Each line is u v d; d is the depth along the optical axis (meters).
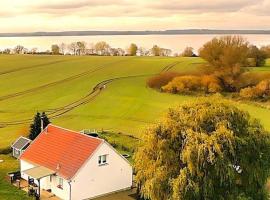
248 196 41.78
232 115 43.00
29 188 52.28
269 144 42.75
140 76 157.38
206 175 40.38
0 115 109.19
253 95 121.94
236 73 135.38
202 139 40.62
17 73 167.00
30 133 76.94
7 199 49.28
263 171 42.22
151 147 43.28
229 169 40.09
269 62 181.62
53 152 54.78
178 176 40.47
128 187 54.28
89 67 179.12
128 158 67.19
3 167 63.34
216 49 142.62
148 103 118.69
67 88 140.38
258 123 44.03
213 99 45.22
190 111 43.53
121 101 121.44
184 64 182.12
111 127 94.12
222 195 40.91
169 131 43.03
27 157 56.97
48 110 113.81
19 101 124.50
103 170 51.59
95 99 124.69
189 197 39.75
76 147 52.94
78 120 102.38
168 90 133.12
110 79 152.75
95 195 51.28
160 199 41.69
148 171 42.72
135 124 97.19
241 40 147.38
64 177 49.41
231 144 40.34
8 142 80.25
